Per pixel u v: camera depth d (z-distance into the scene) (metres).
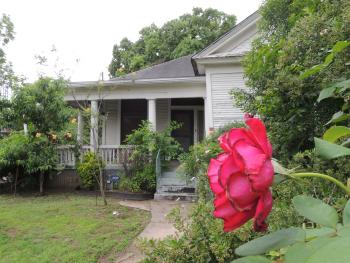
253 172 0.52
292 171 0.63
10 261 5.03
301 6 2.99
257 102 3.11
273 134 2.62
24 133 10.21
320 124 2.43
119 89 12.01
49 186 11.76
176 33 29.98
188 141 14.05
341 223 0.60
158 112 13.95
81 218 7.38
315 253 0.36
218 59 11.07
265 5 4.99
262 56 2.86
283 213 1.34
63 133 10.74
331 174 1.27
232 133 0.58
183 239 2.38
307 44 2.32
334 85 1.24
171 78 11.56
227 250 2.03
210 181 0.60
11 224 6.92
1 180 11.38
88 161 11.11
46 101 10.47
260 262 0.56
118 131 13.74
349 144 0.94
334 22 2.13
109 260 5.07
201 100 14.02
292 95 2.41
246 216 0.55
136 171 10.62
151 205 8.77
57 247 5.56
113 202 9.16
